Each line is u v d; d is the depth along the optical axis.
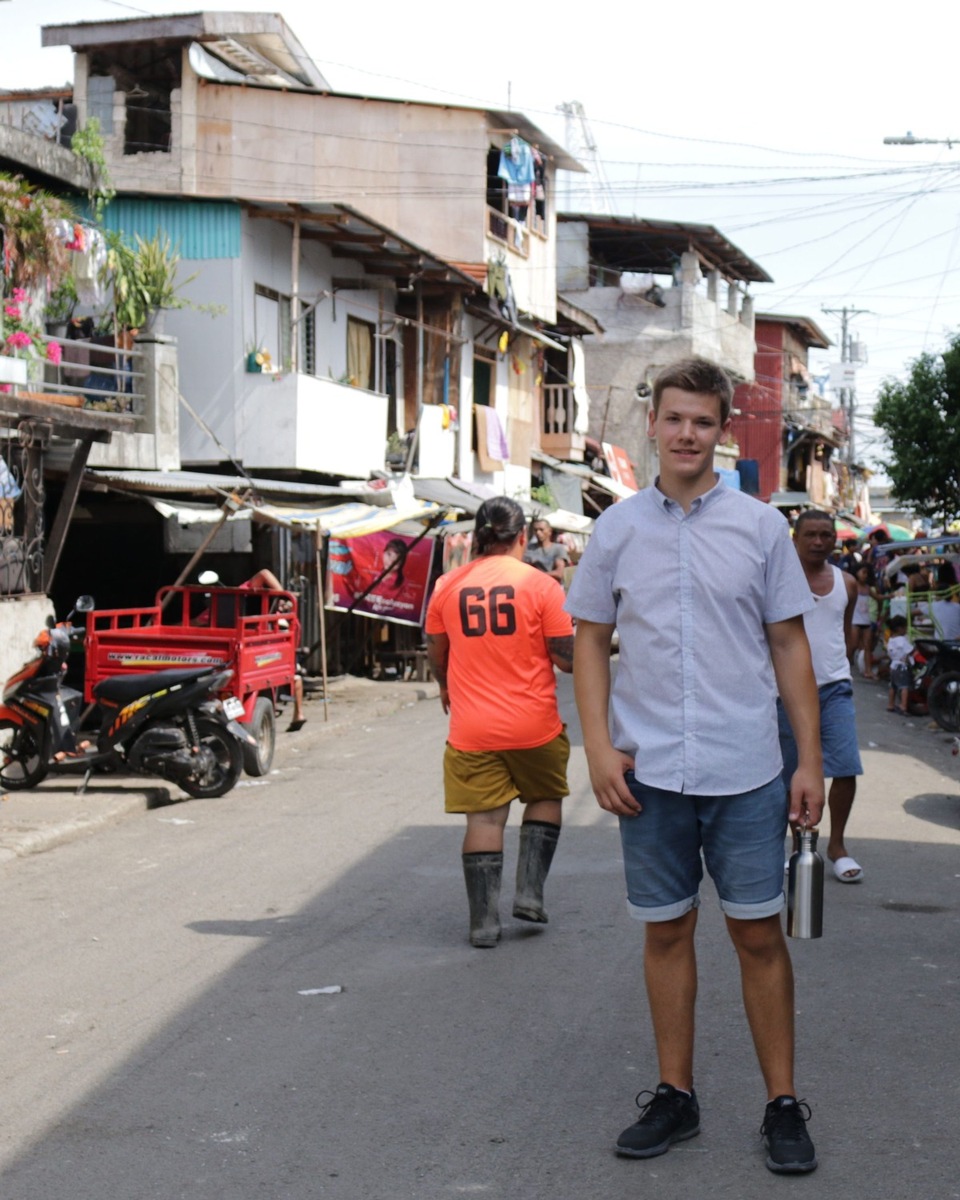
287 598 14.77
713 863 4.05
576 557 24.72
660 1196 3.83
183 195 19.67
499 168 28.20
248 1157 4.13
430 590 19.45
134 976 6.07
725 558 3.95
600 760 4.03
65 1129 4.37
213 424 20.00
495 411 28.72
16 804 10.23
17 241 13.94
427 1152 4.15
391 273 24.14
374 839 9.11
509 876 7.96
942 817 9.82
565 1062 4.91
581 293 41.28
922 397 29.81
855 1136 4.22
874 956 6.24
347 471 21.48
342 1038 5.20
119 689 10.68
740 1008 5.48
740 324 45.66
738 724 3.95
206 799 10.95
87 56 25.27
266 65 27.48
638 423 41.25
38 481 12.84
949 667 15.41
